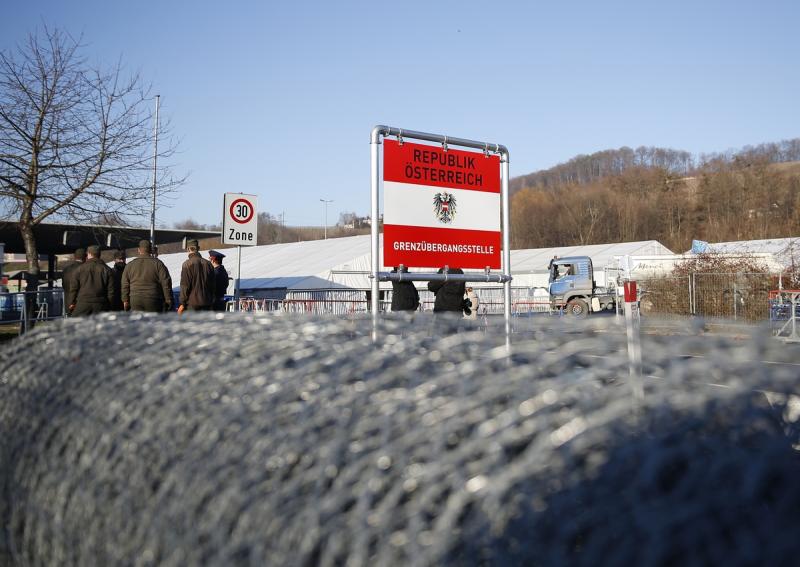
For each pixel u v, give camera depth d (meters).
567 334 2.08
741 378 1.50
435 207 7.54
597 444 1.38
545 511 1.35
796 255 23.73
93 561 2.19
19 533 2.64
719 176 72.12
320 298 25.48
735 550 1.26
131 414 2.30
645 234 74.06
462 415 1.59
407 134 7.30
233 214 10.60
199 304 10.73
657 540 1.26
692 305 21.62
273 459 1.78
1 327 14.22
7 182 15.97
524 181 109.88
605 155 101.81
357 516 1.52
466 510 1.42
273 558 1.62
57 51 16.22
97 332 3.08
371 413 1.72
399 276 7.25
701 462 1.33
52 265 37.75
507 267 7.99
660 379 1.55
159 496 1.99
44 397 2.75
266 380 2.07
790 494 1.28
